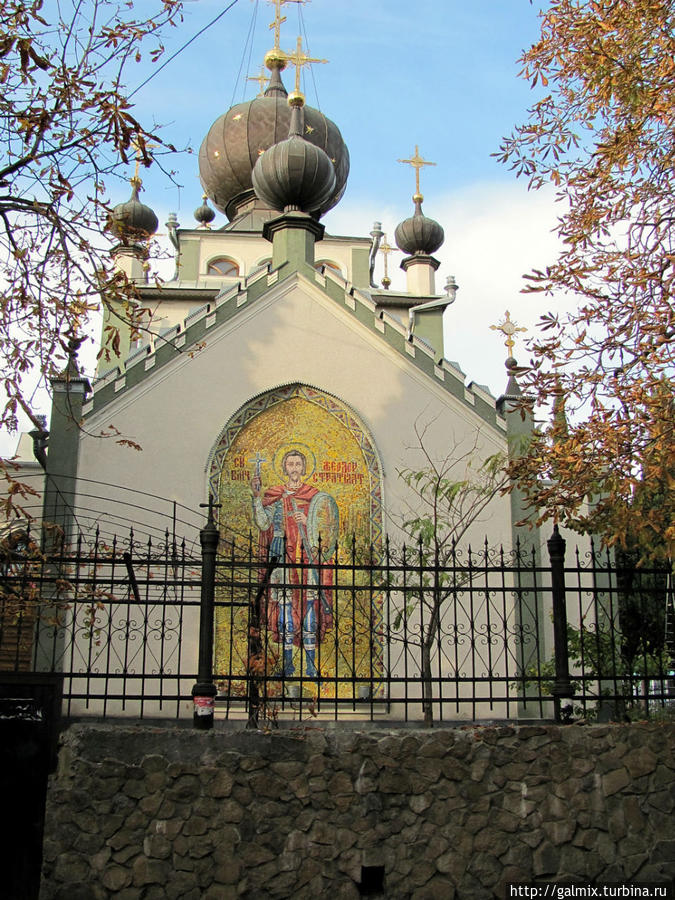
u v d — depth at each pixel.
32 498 20.67
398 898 9.11
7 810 9.28
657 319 10.87
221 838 9.00
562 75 12.27
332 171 21.52
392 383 19.86
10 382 10.02
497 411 19.92
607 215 11.69
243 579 17.55
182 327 19.39
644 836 9.61
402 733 9.52
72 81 10.17
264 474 19.03
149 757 9.11
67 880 8.77
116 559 10.09
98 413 18.58
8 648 15.98
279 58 33.91
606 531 10.91
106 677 9.68
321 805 9.20
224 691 17.14
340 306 20.12
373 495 19.20
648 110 11.20
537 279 11.30
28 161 10.30
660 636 11.33
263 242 29.91
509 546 18.89
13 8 10.00
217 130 32.09
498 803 9.48
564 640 10.38
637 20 11.55
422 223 29.75
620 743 9.82
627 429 10.64
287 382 19.52
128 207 29.16
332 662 17.28
